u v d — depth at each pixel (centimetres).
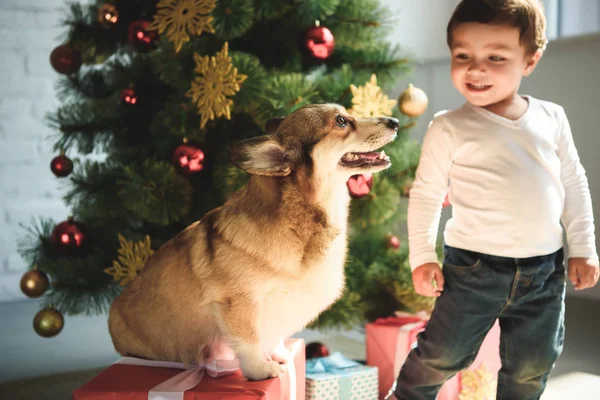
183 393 162
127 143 286
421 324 248
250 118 263
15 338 328
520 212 181
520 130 185
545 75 362
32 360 295
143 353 193
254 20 263
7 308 382
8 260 391
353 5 264
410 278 269
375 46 275
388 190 267
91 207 280
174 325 185
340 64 277
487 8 181
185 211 250
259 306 174
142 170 258
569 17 411
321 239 173
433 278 191
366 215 265
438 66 403
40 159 394
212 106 238
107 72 301
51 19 390
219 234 179
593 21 408
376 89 249
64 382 266
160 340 188
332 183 178
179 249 187
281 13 256
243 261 172
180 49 247
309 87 242
